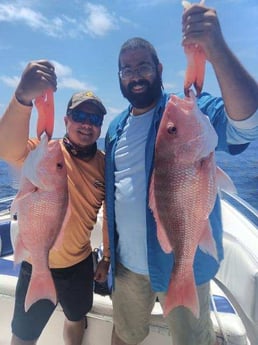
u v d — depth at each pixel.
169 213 1.72
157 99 2.03
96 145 2.28
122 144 2.08
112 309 2.40
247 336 2.35
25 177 1.84
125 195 2.03
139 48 1.96
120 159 2.08
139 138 2.02
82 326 2.48
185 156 1.67
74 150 2.22
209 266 1.93
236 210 3.66
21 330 2.22
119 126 2.16
